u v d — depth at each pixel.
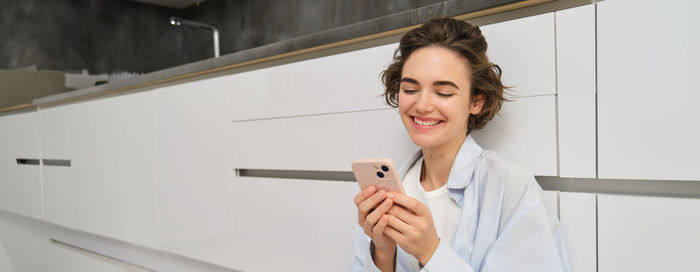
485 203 0.73
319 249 1.15
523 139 0.84
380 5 2.11
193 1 3.04
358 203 0.70
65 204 2.07
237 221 1.36
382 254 0.74
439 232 0.80
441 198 0.81
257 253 1.31
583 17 0.76
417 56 0.73
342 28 1.08
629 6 0.72
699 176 0.66
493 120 0.88
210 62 1.41
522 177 0.70
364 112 1.05
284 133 1.22
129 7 3.18
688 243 0.68
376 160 0.64
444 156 0.80
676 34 0.68
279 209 1.25
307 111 1.17
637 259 0.73
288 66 1.20
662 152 0.70
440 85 0.72
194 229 1.49
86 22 3.07
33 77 2.77
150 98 1.61
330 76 1.11
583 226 0.79
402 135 0.98
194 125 1.47
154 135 1.61
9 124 2.47
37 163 2.32
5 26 2.83
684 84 0.67
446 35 0.74
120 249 1.90
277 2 2.54
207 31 2.96
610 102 0.74
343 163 1.10
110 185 1.81
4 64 2.83
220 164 1.40
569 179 0.83
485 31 0.89
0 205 2.61
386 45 0.99
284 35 2.51
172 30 3.15
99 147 1.85
